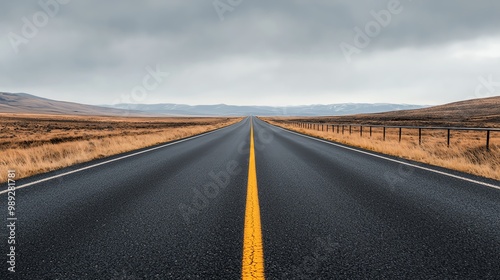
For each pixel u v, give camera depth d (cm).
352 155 1185
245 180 674
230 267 254
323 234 335
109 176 729
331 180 673
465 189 576
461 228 355
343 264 260
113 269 251
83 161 1027
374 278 235
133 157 1130
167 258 273
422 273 243
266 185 618
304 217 400
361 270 248
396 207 449
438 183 636
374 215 409
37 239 321
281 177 713
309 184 628
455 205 460
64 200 494
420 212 423
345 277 236
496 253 282
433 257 274
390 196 521
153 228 357
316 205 462
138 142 1720
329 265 257
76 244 307
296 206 456
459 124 6200
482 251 287
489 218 394
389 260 268
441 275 240
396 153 1226
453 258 272
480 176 722
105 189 582
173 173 774
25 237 327
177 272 246
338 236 329
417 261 265
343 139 2009
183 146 1605
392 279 233
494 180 669
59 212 424
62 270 250
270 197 514
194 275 240
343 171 802
